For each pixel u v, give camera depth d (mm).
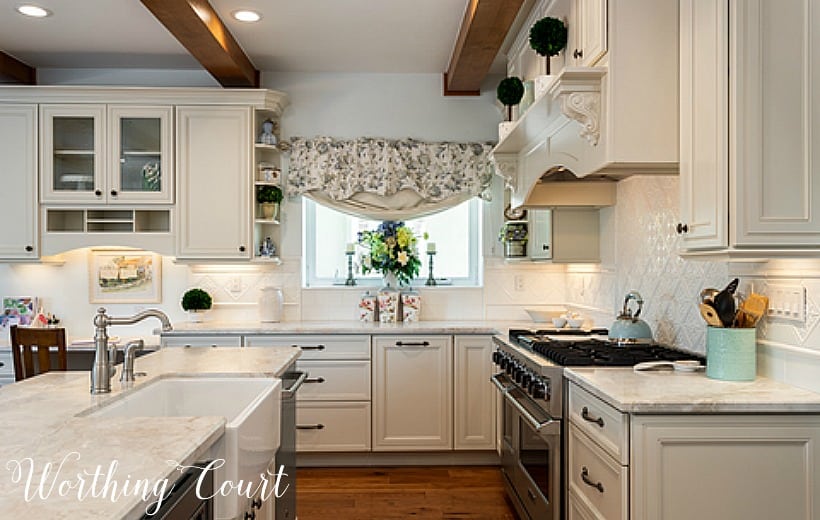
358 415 4105
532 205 3568
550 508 2500
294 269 4613
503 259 4695
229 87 4445
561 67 2855
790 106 1779
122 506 1010
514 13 3117
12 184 4148
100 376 1991
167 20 3209
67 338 4500
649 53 2227
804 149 1778
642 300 3039
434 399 4137
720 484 1841
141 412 2137
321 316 4637
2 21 3627
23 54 4203
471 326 4199
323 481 3902
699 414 1835
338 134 4605
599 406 2070
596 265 3939
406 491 3723
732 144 1787
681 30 2104
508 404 3400
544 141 3098
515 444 3195
